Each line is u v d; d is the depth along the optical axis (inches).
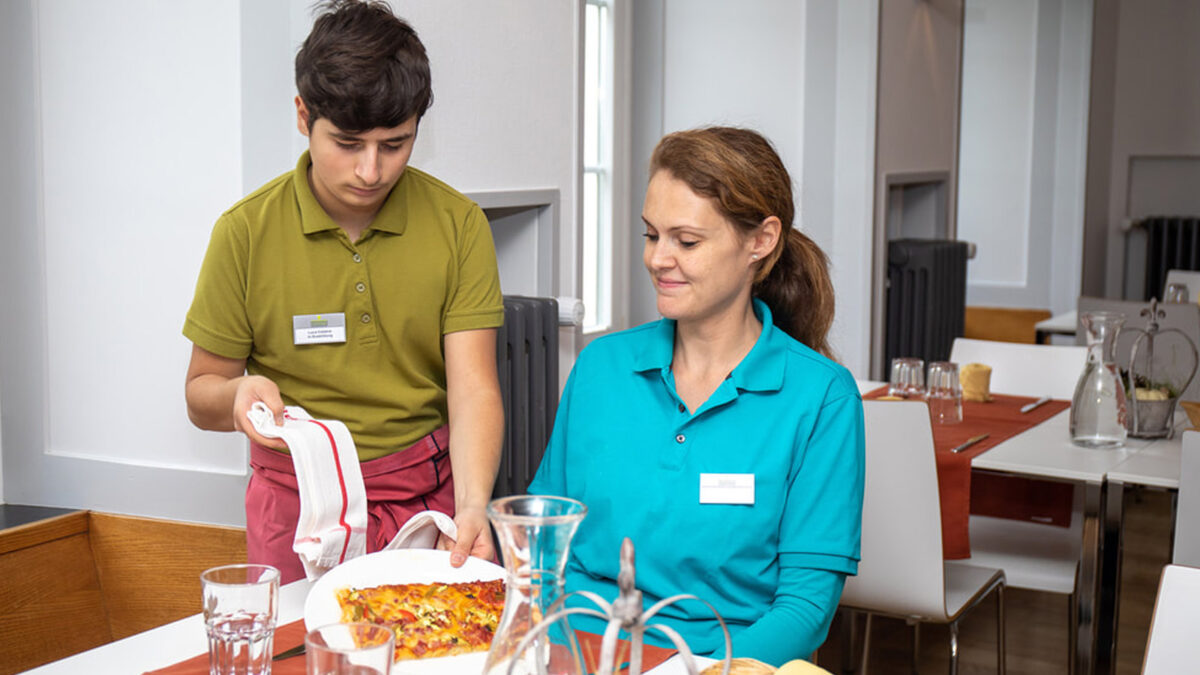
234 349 66.6
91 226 92.7
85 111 91.4
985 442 107.3
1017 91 291.3
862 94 182.9
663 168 56.9
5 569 87.5
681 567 57.7
